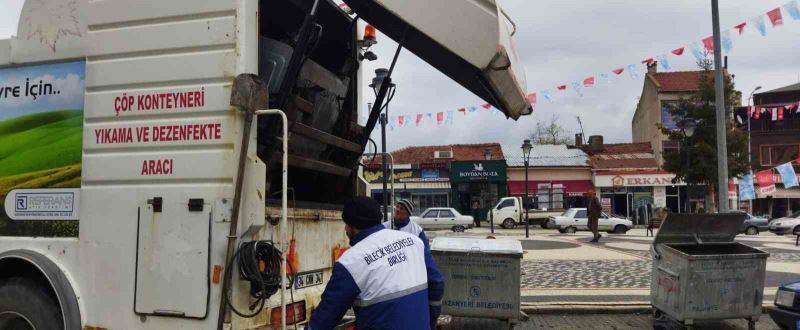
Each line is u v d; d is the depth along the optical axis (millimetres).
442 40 3826
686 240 8164
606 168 43719
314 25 4328
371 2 4078
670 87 45344
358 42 5734
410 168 44469
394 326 3223
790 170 28031
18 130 4355
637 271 13164
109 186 4020
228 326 3660
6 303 4391
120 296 3920
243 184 3734
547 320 8734
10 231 4320
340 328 4227
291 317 4301
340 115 5445
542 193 43875
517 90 4586
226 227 3703
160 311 3805
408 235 3570
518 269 7328
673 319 7793
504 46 3863
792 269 13703
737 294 7449
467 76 4605
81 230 4078
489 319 8273
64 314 3982
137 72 3988
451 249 7402
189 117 3836
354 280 3223
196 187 3785
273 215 4129
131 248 3916
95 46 4137
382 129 11008
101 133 4066
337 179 5648
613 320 8719
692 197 38438
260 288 3791
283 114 3746
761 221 33875
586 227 30891
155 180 3887
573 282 11625
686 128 23250
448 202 43562
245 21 3809
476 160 43156
